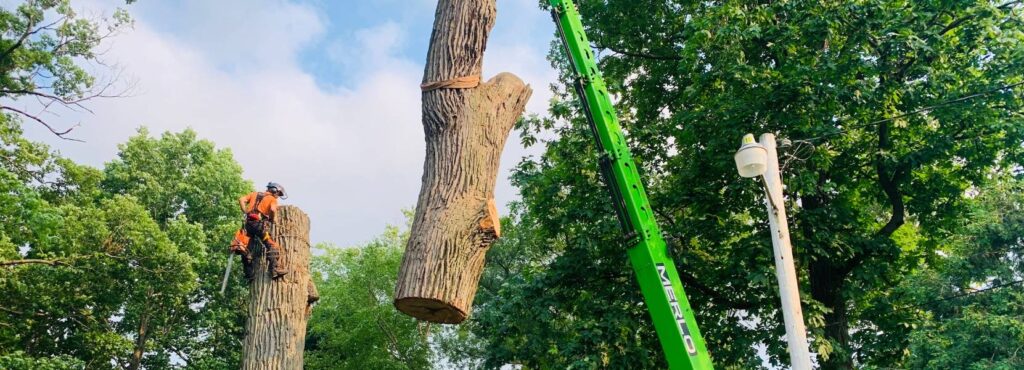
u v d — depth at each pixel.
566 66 17.52
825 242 12.67
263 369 6.90
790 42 12.90
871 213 16.48
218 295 28.31
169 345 28.95
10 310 21.34
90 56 20.00
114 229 22.06
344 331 29.67
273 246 7.37
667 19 16.14
